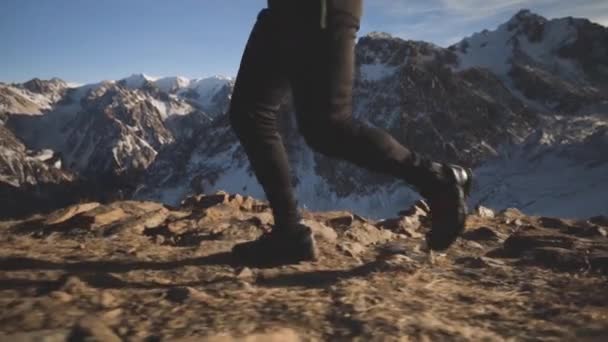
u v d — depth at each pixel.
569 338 1.60
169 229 4.33
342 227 4.66
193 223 4.53
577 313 1.85
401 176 2.77
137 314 1.74
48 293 2.02
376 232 4.61
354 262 3.03
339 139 2.67
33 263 2.93
